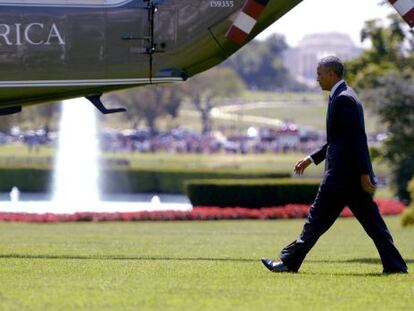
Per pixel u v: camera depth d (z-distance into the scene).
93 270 51.22
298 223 117.75
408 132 148.62
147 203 173.25
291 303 41.41
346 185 50.28
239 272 50.53
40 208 153.00
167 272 50.41
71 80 64.06
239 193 141.50
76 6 63.69
